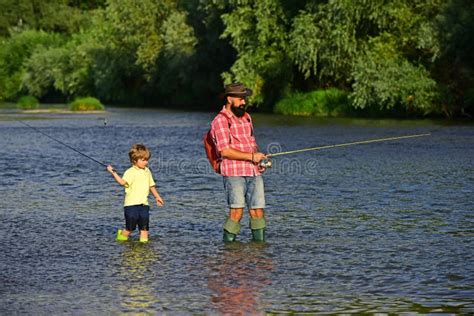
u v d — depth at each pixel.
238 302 10.35
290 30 64.69
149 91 99.19
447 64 57.50
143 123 57.19
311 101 65.50
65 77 116.56
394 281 11.35
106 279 11.63
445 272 11.85
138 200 14.36
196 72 86.88
